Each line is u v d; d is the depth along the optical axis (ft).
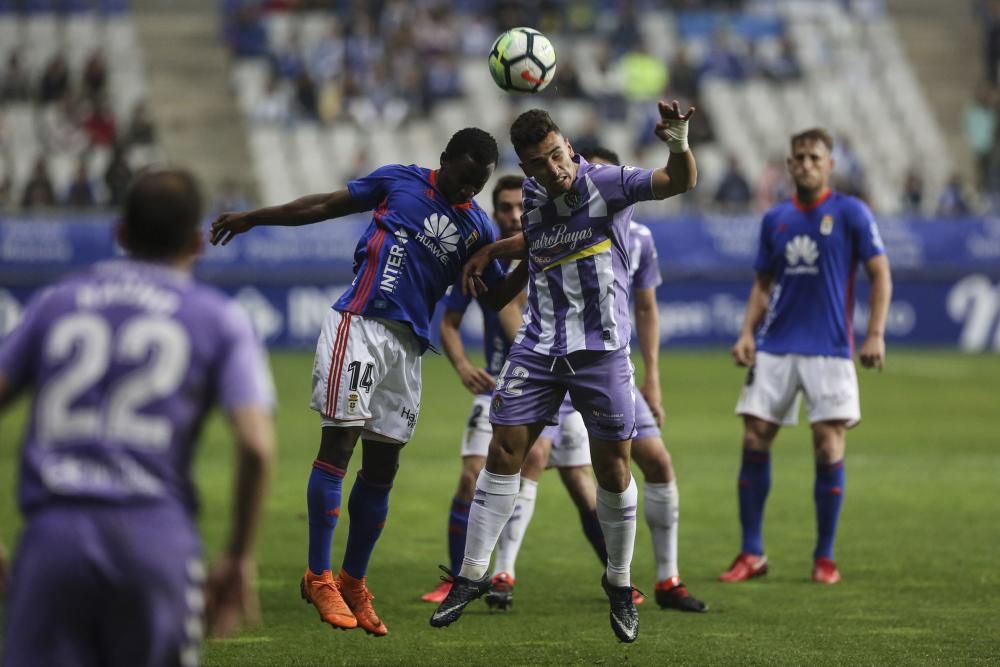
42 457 37.63
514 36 69.41
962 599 79.15
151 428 37.78
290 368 224.12
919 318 268.62
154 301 38.81
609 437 64.49
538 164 61.77
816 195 88.94
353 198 69.87
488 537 65.41
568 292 64.18
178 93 322.75
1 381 38.52
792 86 340.18
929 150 334.65
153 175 40.60
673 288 264.11
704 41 353.92
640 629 71.31
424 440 153.89
